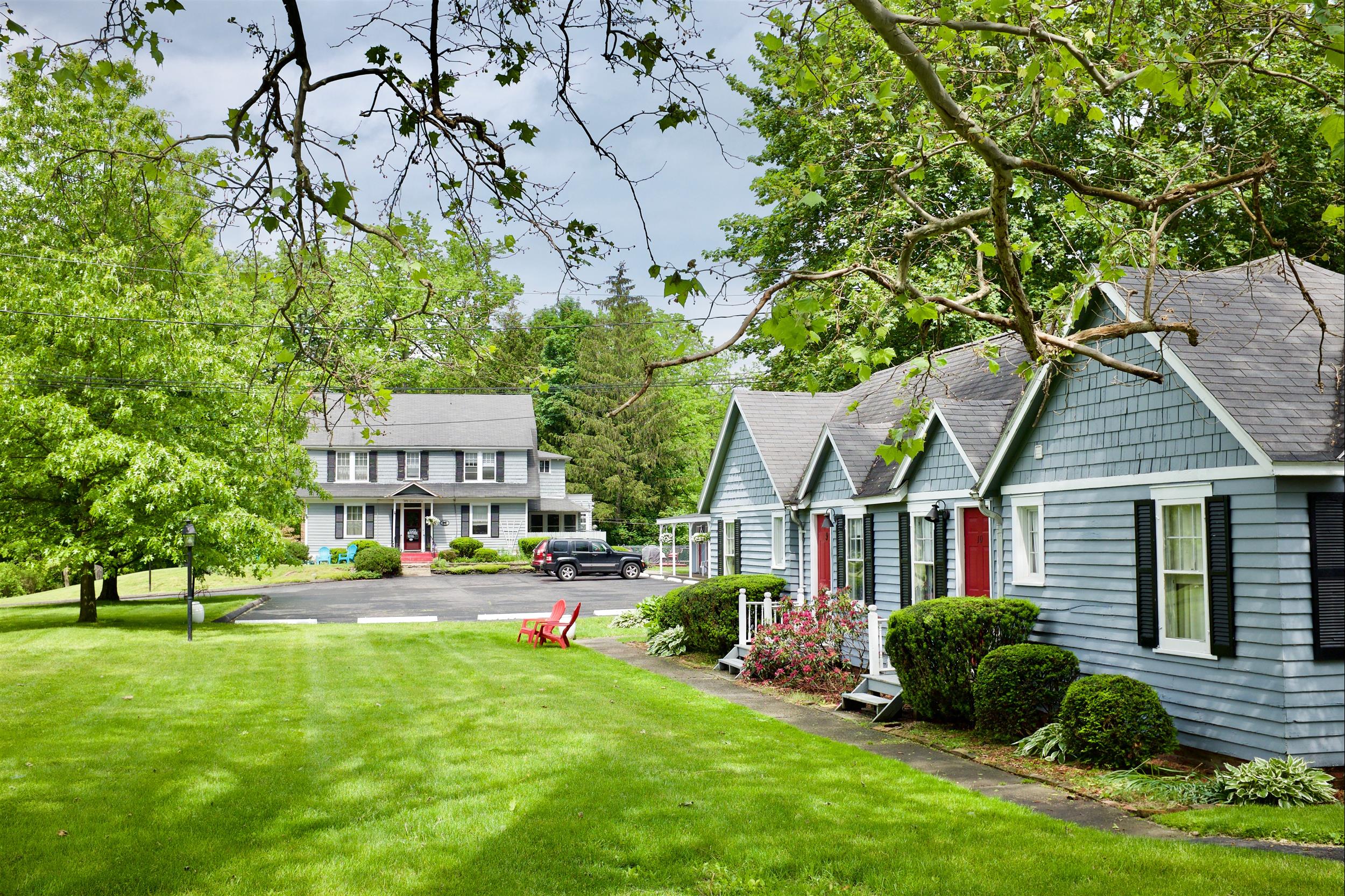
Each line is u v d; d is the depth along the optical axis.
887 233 14.48
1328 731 9.16
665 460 63.47
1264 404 9.74
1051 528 12.42
